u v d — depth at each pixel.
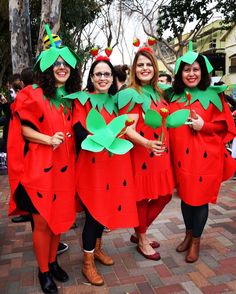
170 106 2.60
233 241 3.01
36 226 2.20
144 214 2.67
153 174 2.49
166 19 12.64
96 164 2.27
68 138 2.20
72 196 2.25
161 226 3.40
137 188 2.50
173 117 2.11
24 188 2.13
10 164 2.14
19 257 2.85
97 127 2.11
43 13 5.39
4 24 14.06
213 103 2.51
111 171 2.32
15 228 3.50
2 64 16.67
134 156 2.49
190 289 2.31
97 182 2.27
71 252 2.91
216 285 2.35
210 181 2.50
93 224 2.38
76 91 2.31
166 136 2.49
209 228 3.31
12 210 2.24
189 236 2.83
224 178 2.68
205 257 2.73
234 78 19.64
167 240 3.08
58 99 2.18
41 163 2.09
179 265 2.63
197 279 2.43
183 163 2.52
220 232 3.21
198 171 2.48
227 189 4.79
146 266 2.63
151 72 2.49
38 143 2.11
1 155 6.12
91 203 2.29
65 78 2.19
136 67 2.50
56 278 2.45
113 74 2.37
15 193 2.21
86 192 2.31
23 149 2.15
